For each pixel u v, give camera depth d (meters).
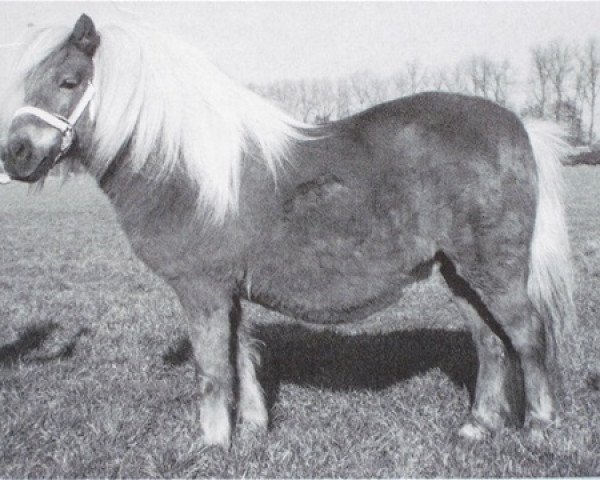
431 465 3.62
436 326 6.57
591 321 6.29
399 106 3.89
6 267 10.72
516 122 3.84
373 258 3.71
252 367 4.20
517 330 3.74
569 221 14.95
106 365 5.36
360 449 3.83
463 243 3.68
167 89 3.72
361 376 5.07
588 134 29.77
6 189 34.50
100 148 3.71
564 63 33.78
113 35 3.74
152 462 3.62
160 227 3.70
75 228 16.61
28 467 3.64
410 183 3.66
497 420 3.97
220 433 3.75
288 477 3.54
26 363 5.47
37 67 3.62
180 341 6.07
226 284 3.72
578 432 3.87
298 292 3.77
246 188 3.69
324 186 3.68
